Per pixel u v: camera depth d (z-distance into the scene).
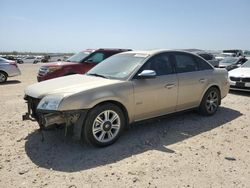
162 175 3.74
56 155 4.38
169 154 4.43
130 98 4.93
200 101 6.37
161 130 5.59
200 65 6.42
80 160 4.21
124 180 3.62
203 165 4.04
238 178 3.68
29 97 4.84
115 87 4.77
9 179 3.65
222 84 6.78
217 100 6.77
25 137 5.17
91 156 4.34
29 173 3.81
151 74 4.96
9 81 15.20
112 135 4.80
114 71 5.41
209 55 16.56
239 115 6.84
